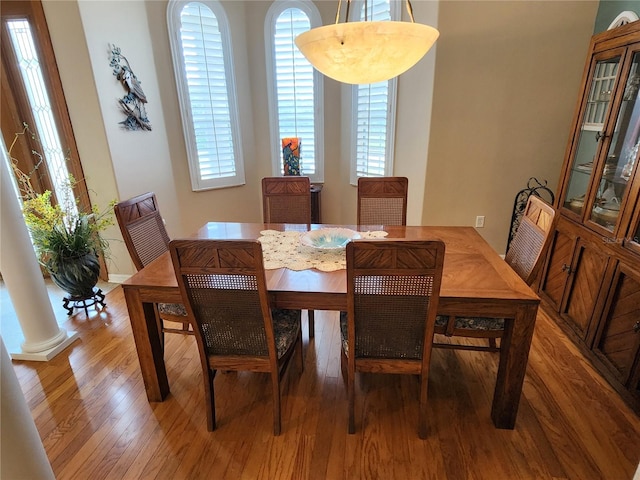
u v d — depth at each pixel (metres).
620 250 1.91
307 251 1.94
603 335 2.05
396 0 3.11
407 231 2.26
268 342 1.54
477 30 2.78
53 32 2.60
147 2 3.15
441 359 2.21
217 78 3.66
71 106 2.77
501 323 1.71
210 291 1.45
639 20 1.87
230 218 4.16
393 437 1.67
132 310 1.71
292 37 3.70
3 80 2.78
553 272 2.65
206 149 3.79
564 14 2.74
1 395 1.01
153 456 1.59
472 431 1.70
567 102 2.94
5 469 1.05
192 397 1.93
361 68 1.62
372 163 3.76
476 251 1.92
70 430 1.73
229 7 3.55
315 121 4.01
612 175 2.08
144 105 3.19
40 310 2.22
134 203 2.02
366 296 1.40
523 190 2.96
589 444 1.62
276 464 1.55
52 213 2.55
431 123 3.02
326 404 1.87
